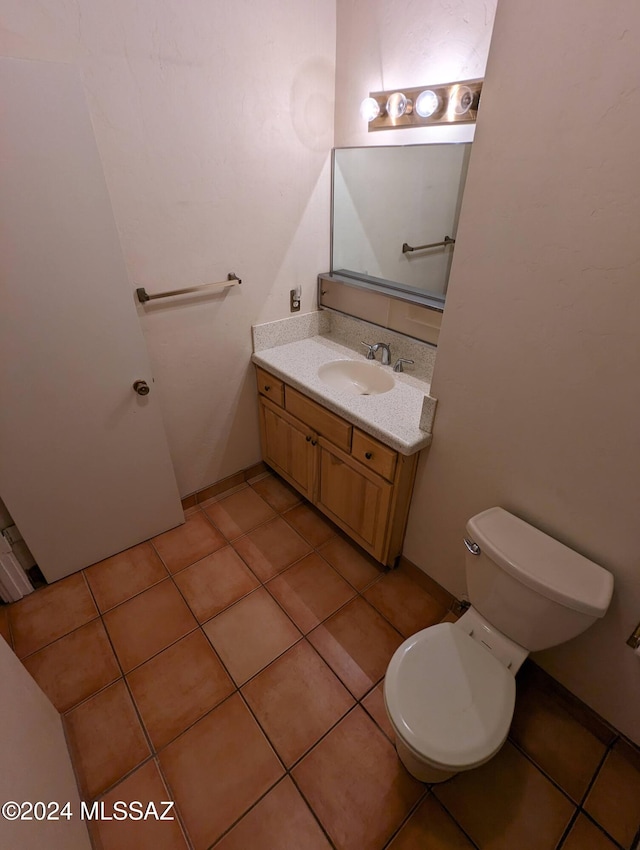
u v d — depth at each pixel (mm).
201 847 1165
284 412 2158
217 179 1723
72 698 1488
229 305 2008
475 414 1363
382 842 1180
